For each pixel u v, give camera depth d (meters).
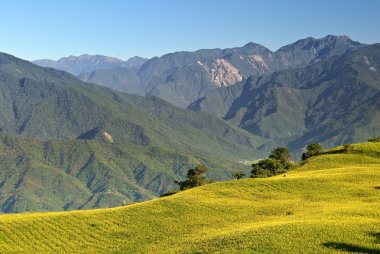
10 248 70.38
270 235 57.44
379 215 67.50
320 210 76.12
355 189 92.75
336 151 155.12
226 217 80.75
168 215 84.75
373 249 49.56
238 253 51.59
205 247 58.09
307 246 51.56
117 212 88.50
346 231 56.47
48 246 71.62
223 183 107.19
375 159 134.50
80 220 84.00
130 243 71.25
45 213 92.00
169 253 59.66
